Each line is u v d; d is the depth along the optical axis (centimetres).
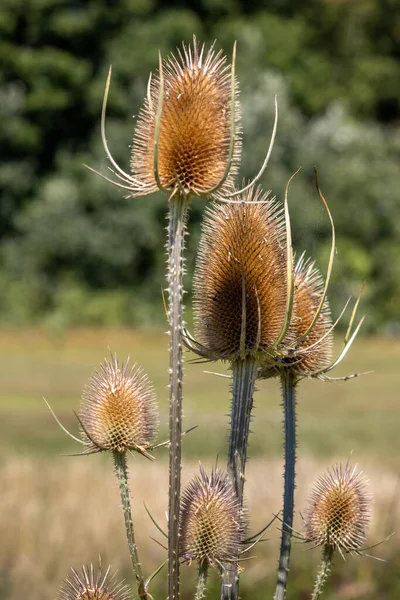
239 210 604
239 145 538
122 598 545
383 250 6338
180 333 495
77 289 6519
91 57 7538
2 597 1497
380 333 6222
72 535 1700
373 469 2111
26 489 2008
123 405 555
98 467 2327
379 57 8506
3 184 6938
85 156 6888
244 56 7306
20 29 7506
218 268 591
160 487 2017
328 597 1520
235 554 540
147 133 535
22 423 3634
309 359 628
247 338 574
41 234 6562
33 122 7188
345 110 7756
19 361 5403
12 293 6431
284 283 593
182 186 503
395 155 6906
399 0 8731
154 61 7200
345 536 596
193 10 7838
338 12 8400
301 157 6041
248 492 1895
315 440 3206
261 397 4497
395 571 1566
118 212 6556
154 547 1673
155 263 6625
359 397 4431
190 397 4328
